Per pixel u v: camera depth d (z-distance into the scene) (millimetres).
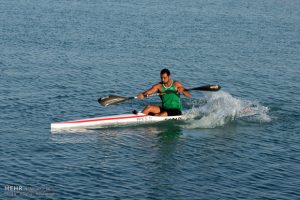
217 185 36844
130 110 53688
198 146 44312
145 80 67000
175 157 41688
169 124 49531
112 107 54438
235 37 102500
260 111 53969
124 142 44688
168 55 82312
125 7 139125
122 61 76688
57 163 39500
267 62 80875
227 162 41031
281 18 136250
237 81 68125
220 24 118938
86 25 107000
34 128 47031
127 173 38281
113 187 35875
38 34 94312
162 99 50781
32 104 54062
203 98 58625
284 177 38531
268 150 43812
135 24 111375
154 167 39562
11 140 43688
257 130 48438
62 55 78562
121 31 101812
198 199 34625
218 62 79188
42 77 65438
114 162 40188
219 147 44156
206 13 136500
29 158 40188
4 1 138125
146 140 45375
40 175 37219
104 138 45469
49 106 53781
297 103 58031
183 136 46594
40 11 124250
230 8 150375
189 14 132625
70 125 47625
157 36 98500
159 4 149500
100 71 70250
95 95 59062
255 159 41812
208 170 39375
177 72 72062
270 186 36969
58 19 113375
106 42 90125
